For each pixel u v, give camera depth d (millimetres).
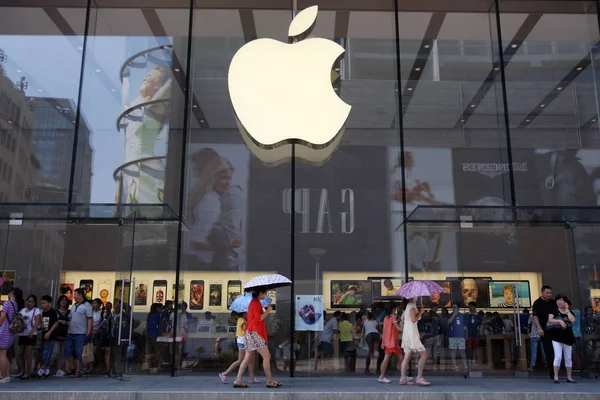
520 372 11383
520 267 12453
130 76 12672
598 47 13125
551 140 12523
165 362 11039
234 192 11953
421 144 12344
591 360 11797
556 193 12242
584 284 12516
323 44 12711
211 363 11086
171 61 12703
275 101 12312
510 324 11750
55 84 12648
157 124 12367
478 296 11977
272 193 11969
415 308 9703
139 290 11430
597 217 12352
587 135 12570
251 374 9555
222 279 11523
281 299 11383
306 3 13086
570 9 13336
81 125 12406
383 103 12516
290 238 11734
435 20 13070
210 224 11797
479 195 12164
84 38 12883
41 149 12305
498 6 13258
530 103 12719
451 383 9859
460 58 12906
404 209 12000
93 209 11492
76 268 14242
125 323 11023
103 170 12188
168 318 11273
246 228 11773
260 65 12523
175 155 12180
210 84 12555
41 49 12875
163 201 11961
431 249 11883
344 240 11758
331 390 8383
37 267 13398
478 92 12719
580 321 12109
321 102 12367
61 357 11211
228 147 12203
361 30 12953
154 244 11695
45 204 11109
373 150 12250
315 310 11344
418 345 9484
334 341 11188
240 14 12977
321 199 11953
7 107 12531
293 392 8039
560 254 12758
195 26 12898
